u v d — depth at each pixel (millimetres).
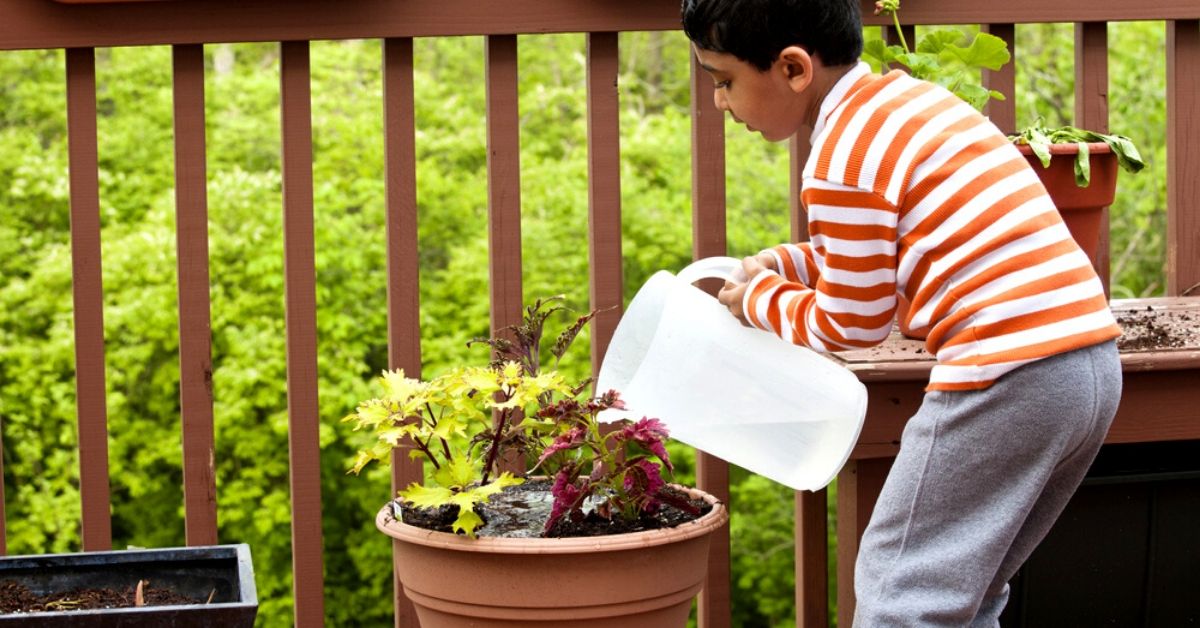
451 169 7164
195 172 1987
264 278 6668
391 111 2012
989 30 2152
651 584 1530
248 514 6906
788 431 1629
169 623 1434
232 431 6730
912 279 1482
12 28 1928
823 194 1470
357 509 7195
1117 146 1869
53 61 7180
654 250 6758
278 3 1964
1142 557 1938
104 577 1646
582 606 1512
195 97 1981
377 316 6809
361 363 6754
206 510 2021
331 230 6711
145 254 6641
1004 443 1429
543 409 1564
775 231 7098
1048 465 1443
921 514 1471
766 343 1646
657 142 7078
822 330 1516
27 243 6863
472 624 1559
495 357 1871
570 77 7652
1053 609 1936
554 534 1556
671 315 1690
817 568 2045
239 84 7223
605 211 2057
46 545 6988
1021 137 1890
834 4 1512
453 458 1646
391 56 2006
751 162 7188
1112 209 7355
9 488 6973
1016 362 1409
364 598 7277
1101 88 2164
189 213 1989
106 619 1418
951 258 1438
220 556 1660
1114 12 2125
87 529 2006
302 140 1997
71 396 6816
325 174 6961
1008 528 1440
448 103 7148
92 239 1980
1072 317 1424
